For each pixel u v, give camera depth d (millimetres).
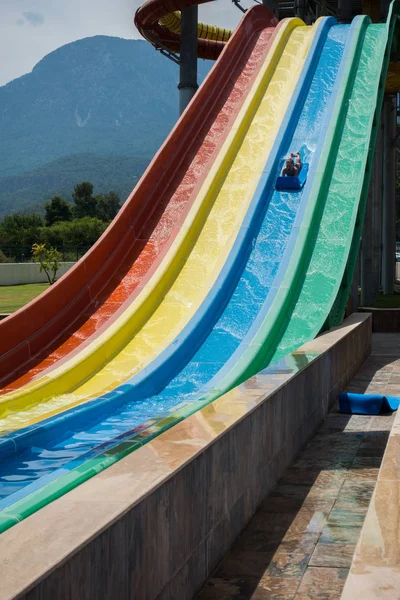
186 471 5039
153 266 18078
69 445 10445
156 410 12539
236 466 6367
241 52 26609
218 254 18250
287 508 7145
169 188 20797
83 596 3465
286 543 6203
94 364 14695
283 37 26500
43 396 13188
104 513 3896
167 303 16875
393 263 35062
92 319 16562
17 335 15266
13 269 51094
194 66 34000
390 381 14523
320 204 19234
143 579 4266
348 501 7320
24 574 3090
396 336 22672
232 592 5266
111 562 3801
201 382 14070
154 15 33938
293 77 24438
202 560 5398
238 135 22109
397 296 33594
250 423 6844
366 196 20281
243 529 6555
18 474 9062
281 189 20125
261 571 5637
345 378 13914
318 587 5301
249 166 21031
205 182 20375
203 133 22875
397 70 28578
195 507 5254
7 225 101438
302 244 17766
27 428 10430
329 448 9562
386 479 5250
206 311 16141
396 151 39531
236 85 25000
